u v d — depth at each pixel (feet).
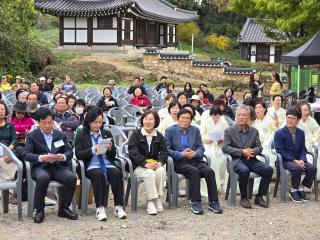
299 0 58.95
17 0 87.81
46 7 103.60
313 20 58.59
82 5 106.22
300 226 19.80
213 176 21.62
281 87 53.06
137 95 40.04
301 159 23.47
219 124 25.68
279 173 23.59
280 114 28.35
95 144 20.88
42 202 19.71
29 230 18.84
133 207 21.33
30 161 19.98
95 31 107.65
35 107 26.50
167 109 29.17
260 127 26.73
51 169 20.22
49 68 89.86
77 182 21.22
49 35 132.57
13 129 23.36
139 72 92.99
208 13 184.96
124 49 107.24
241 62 124.36
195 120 28.91
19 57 80.43
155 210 20.99
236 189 22.80
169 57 98.27
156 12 118.93
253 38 141.79
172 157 22.08
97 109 20.93
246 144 23.00
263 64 123.44
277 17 65.41
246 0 72.23
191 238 18.39
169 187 21.95
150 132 21.89
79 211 21.30
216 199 21.53
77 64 93.25
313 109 38.29
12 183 19.79
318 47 49.24
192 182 21.33
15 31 80.07
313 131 26.30
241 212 21.56
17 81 53.93
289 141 23.45
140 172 21.24
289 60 50.80
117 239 18.11
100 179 20.10
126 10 102.83
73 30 108.17
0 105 22.82
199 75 97.50
